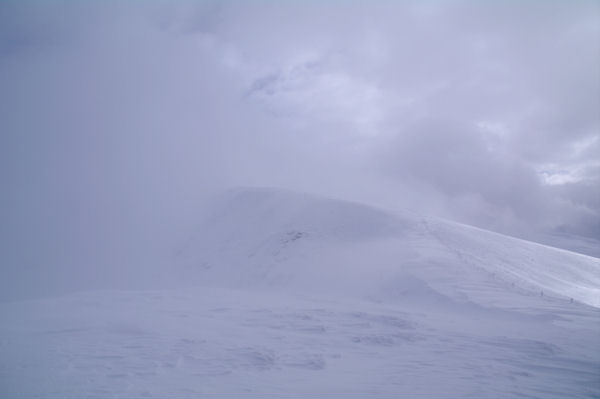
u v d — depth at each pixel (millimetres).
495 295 17078
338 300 17312
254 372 7035
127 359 7309
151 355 7637
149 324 10414
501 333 11320
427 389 6574
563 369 8141
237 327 10797
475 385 6891
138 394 5578
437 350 9258
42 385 5754
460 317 14375
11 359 7000
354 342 9711
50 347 7949
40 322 10375
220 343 8859
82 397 5355
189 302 14852
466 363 8250
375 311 14453
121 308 12938
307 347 9016
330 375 7129
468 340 10289
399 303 18375
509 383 7113
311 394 6086
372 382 6828
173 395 5641
